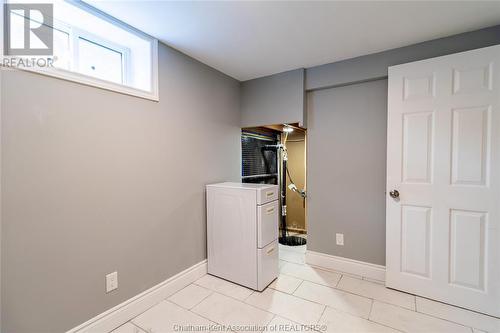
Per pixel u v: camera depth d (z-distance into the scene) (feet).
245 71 8.38
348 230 7.72
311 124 8.30
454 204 5.81
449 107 5.82
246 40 6.21
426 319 5.35
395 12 5.01
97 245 4.92
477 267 5.57
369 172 7.39
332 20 5.30
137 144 5.70
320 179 8.16
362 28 5.65
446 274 5.91
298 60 7.45
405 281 6.45
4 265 3.75
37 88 4.08
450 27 5.61
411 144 6.31
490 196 5.43
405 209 6.42
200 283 7.07
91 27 5.23
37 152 4.09
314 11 4.95
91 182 4.83
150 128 6.01
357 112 7.54
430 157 6.08
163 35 5.93
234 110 9.14
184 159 6.99
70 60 5.02
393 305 5.89
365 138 7.43
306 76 8.10
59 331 4.36
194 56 7.16
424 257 6.17
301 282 7.09
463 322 5.24
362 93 7.45
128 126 5.50
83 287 4.70
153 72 6.03
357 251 7.57
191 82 7.22
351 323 5.24
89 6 4.70
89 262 4.79
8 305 3.79
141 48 6.03
